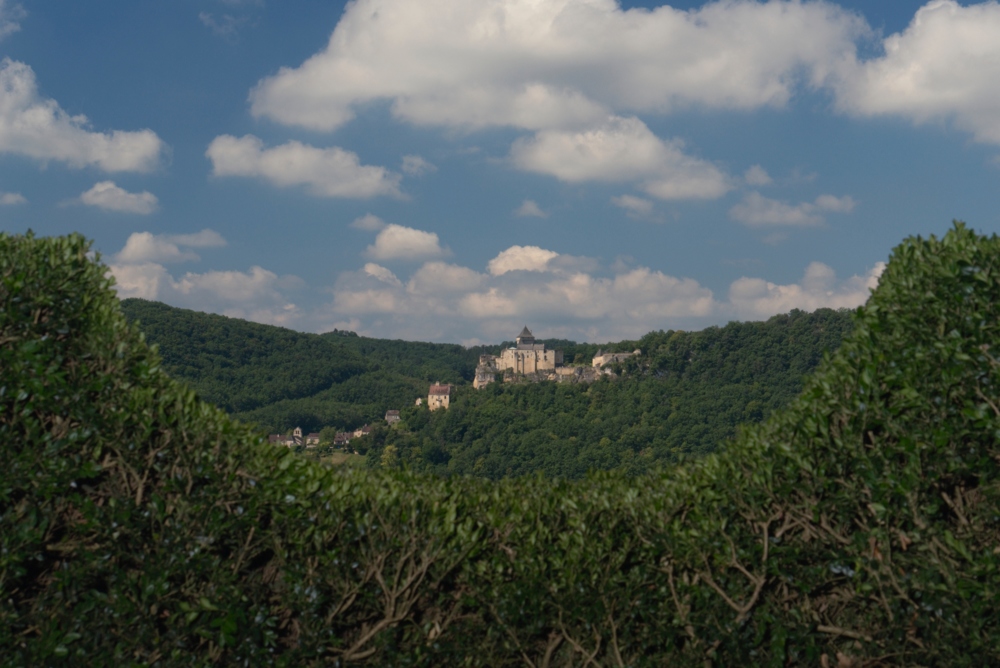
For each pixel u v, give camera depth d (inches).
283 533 236.8
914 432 219.5
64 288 240.8
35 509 222.8
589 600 238.7
